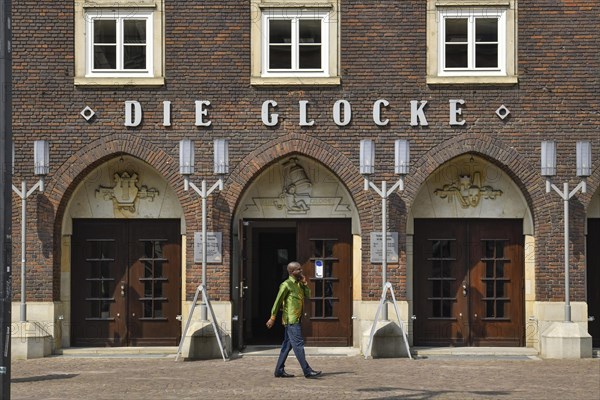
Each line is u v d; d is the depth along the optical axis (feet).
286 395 55.47
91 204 81.30
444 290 81.46
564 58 78.38
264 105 78.43
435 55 78.59
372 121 78.33
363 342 75.77
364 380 61.98
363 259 77.92
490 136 78.28
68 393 57.11
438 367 69.21
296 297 62.85
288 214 80.84
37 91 78.74
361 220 78.18
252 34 78.74
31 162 78.74
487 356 76.43
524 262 80.74
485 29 78.84
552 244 78.07
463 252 81.41
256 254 97.14
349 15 78.69
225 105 78.54
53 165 78.74
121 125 78.74
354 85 78.54
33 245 78.38
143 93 78.79
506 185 81.05
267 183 81.00
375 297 77.71
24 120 78.69
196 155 78.54
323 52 78.79
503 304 81.35
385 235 75.31
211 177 78.54
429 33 78.59
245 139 78.59
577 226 77.97
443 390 57.57
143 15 79.15
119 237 81.66
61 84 78.79
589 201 77.92
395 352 74.79
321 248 81.46
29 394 56.85
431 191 81.15
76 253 81.56
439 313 81.35
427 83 78.33
